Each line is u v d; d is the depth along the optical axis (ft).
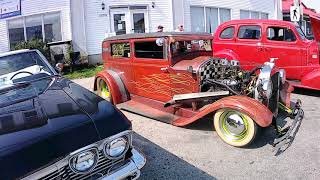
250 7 62.44
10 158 7.16
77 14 48.06
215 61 18.35
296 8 36.22
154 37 19.39
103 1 49.26
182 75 18.39
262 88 16.11
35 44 45.75
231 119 15.72
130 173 8.99
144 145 16.30
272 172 13.21
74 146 7.88
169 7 51.90
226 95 16.92
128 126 8.94
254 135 15.10
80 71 43.91
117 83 22.13
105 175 8.70
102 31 49.73
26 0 49.65
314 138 16.43
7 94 10.63
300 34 26.16
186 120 17.74
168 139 16.99
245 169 13.57
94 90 24.72
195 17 54.75
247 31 28.91
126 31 50.88
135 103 21.62
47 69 13.32
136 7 50.70
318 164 13.67
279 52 26.84
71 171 7.97
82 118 8.47
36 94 10.36
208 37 20.92
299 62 25.73
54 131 7.89
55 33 49.42
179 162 14.40
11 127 8.06
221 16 58.08
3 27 51.03
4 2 50.57
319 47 24.34
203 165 14.07
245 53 28.99
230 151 15.30
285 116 19.29
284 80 19.53
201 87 17.84
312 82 24.21
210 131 17.75
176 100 17.90
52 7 48.80
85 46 48.75
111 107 9.37
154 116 19.38
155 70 19.85
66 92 10.37
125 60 21.95
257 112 14.76
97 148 8.27
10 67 13.14
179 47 19.22
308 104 22.88
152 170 13.71
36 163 7.35
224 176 13.10
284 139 15.08
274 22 27.32
